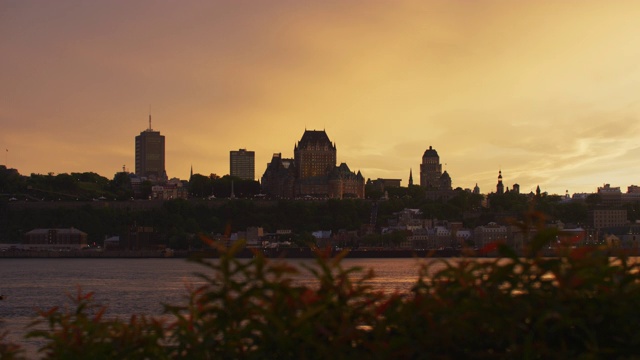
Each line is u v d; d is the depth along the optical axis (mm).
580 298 14039
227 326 15125
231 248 15133
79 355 15773
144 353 15750
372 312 15047
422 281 15445
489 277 14656
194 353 15008
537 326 13883
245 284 15133
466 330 14141
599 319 13992
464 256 15383
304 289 15125
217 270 15242
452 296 14797
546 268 14445
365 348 14992
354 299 15539
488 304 14148
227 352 15000
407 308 14758
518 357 13852
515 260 14609
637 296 14094
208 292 15125
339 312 14914
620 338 13906
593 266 14445
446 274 15078
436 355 13953
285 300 15000
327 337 14852
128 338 15883
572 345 14367
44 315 17016
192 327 15414
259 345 15094
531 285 14539
